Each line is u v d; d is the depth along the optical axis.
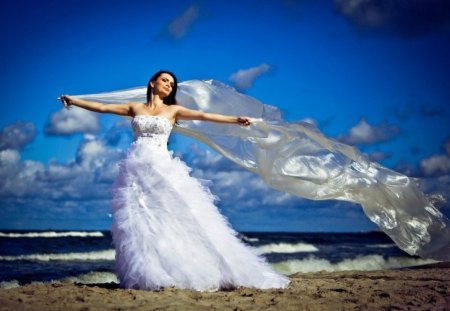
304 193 6.79
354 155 6.71
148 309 4.25
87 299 4.64
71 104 5.90
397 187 6.89
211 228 5.57
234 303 4.64
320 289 5.71
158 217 5.41
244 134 6.64
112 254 27.02
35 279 16.59
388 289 5.84
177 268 5.27
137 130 5.79
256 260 5.86
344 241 60.69
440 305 4.76
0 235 46.28
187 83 6.79
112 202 5.58
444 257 6.86
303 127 6.50
